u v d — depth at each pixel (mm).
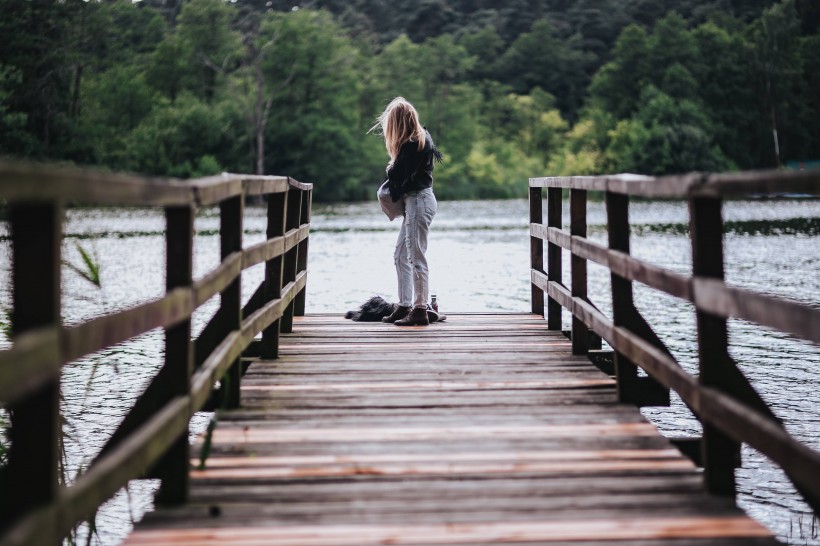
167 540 2811
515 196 78375
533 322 7570
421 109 88938
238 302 4414
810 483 2320
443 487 3354
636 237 27016
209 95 75375
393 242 26094
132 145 63062
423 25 132375
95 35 61500
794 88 98062
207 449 3697
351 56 73938
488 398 4777
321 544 2781
